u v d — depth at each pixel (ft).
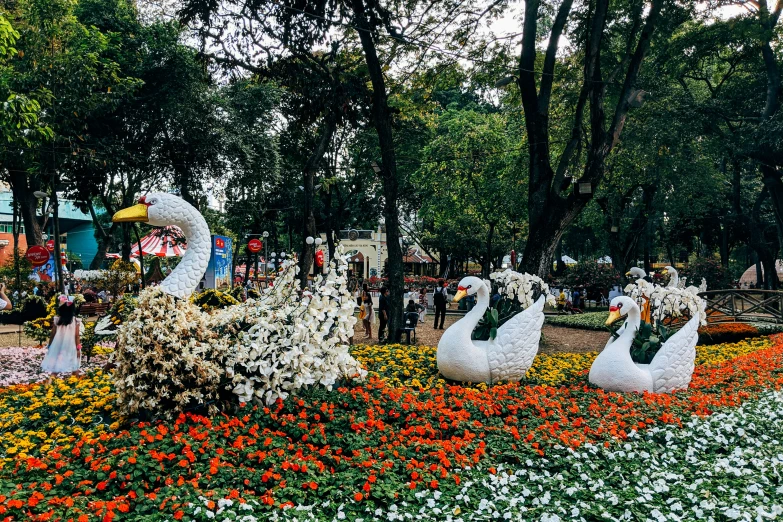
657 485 16.17
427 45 44.37
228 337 20.95
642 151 72.33
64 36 59.21
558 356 40.45
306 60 44.75
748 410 23.68
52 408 21.77
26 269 73.15
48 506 13.30
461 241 122.93
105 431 19.06
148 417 19.70
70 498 13.64
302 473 15.71
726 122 76.95
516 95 61.21
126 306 26.45
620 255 91.09
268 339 21.29
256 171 88.33
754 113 75.31
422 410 21.40
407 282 115.96
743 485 16.33
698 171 80.69
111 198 91.09
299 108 47.93
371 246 126.21
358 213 123.34
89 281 76.33
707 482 16.44
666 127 69.31
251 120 89.92
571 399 24.64
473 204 99.45
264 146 88.53
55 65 55.72
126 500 14.05
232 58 45.29
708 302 57.57
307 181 48.08
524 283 32.65
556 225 46.70
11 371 36.09
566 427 20.62
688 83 93.30
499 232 123.34
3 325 62.90
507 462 18.06
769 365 33.06
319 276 23.11
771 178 74.18
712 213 110.22
